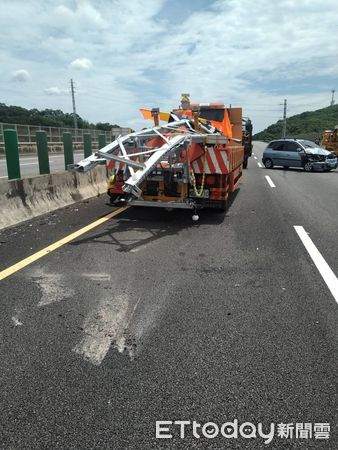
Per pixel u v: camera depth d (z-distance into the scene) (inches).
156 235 263.4
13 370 113.4
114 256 216.4
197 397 102.7
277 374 112.0
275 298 162.4
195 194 304.8
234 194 457.4
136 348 125.0
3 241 243.3
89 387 106.3
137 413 97.1
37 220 304.2
